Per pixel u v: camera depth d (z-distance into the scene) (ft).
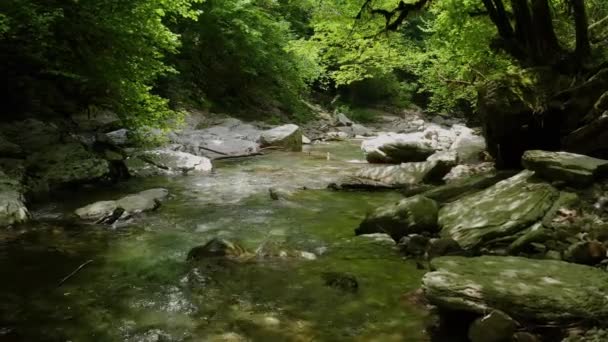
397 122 96.07
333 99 97.04
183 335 11.78
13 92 32.40
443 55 46.47
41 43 28.30
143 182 31.91
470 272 12.61
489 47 34.55
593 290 11.41
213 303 13.67
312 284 15.10
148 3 32.48
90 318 12.62
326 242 19.60
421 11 39.68
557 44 28.84
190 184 31.86
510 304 11.07
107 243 19.11
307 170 38.50
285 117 75.10
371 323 12.43
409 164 34.06
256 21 68.64
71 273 15.75
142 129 38.68
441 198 23.48
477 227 17.61
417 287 14.74
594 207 17.30
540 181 19.49
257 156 46.78
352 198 28.37
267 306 13.48
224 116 61.57
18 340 11.35
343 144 61.31
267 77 77.05
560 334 10.52
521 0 29.12
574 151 23.59
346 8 43.19
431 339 11.59
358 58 50.70
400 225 19.74
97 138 34.78
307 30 87.51
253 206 26.00
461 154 37.65
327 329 12.13
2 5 26.22
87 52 32.73
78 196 26.71
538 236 16.07
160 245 18.99
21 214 21.16
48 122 32.07
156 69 36.50
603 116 22.65
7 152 26.81
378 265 16.83
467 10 35.83
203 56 68.90
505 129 27.43
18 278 15.19
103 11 30.60
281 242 19.35
